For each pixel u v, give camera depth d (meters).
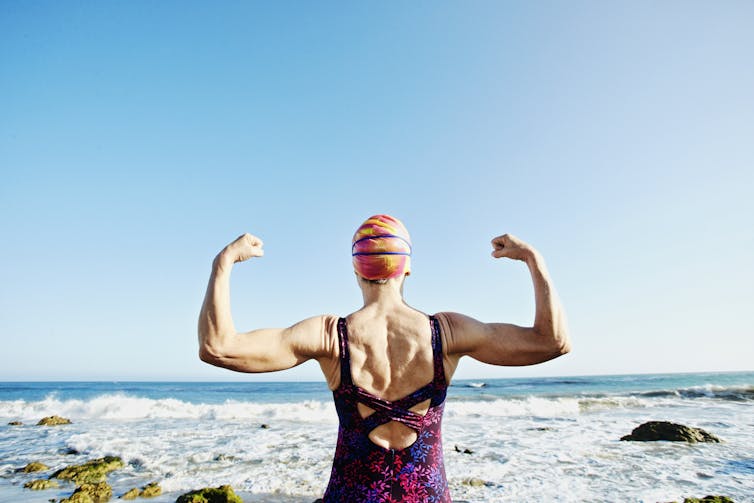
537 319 1.77
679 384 36.97
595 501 6.82
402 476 1.78
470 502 6.85
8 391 47.09
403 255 2.01
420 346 1.86
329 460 9.75
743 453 9.83
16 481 8.57
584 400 21.42
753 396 23.17
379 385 1.84
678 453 9.91
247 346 1.70
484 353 1.87
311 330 1.86
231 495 6.97
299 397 35.69
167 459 10.05
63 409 20.98
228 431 14.39
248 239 1.79
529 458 9.55
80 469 8.97
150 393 41.84
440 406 1.88
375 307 1.97
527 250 1.84
